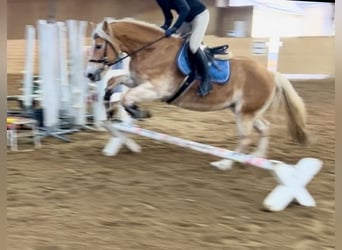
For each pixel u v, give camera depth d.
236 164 5.74
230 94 5.57
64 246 3.46
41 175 5.12
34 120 6.64
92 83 7.25
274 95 5.70
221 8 19.30
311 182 5.25
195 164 5.76
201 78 5.38
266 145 5.88
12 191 4.59
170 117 8.79
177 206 4.35
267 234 3.83
